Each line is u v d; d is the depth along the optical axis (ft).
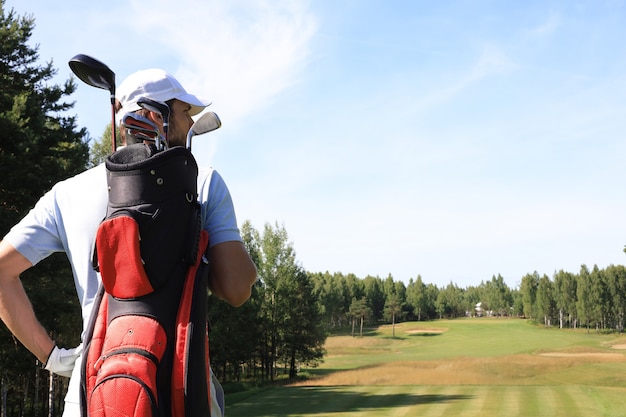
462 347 327.67
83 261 5.35
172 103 5.54
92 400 4.31
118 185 4.67
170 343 4.44
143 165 4.57
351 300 492.54
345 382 148.66
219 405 5.37
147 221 4.53
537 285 504.02
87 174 5.61
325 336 193.67
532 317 499.51
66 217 5.44
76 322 73.05
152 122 5.27
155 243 4.55
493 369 192.95
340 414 80.28
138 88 5.40
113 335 4.43
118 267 4.51
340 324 487.61
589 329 440.86
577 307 433.07
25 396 90.84
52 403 76.79
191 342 4.44
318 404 92.43
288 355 189.26
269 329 183.52
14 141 58.03
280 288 182.70
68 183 5.60
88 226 5.35
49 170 61.93
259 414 83.82
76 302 72.38
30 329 5.32
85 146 73.87
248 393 113.60
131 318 4.47
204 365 4.58
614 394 94.22
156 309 4.50
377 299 518.78
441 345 344.28
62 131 71.77
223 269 5.24
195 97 5.62
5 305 5.28
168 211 4.60
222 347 160.66
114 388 4.22
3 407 75.77
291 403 94.99
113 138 5.63
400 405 87.76
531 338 371.35
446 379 152.46
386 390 109.09
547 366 199.93
